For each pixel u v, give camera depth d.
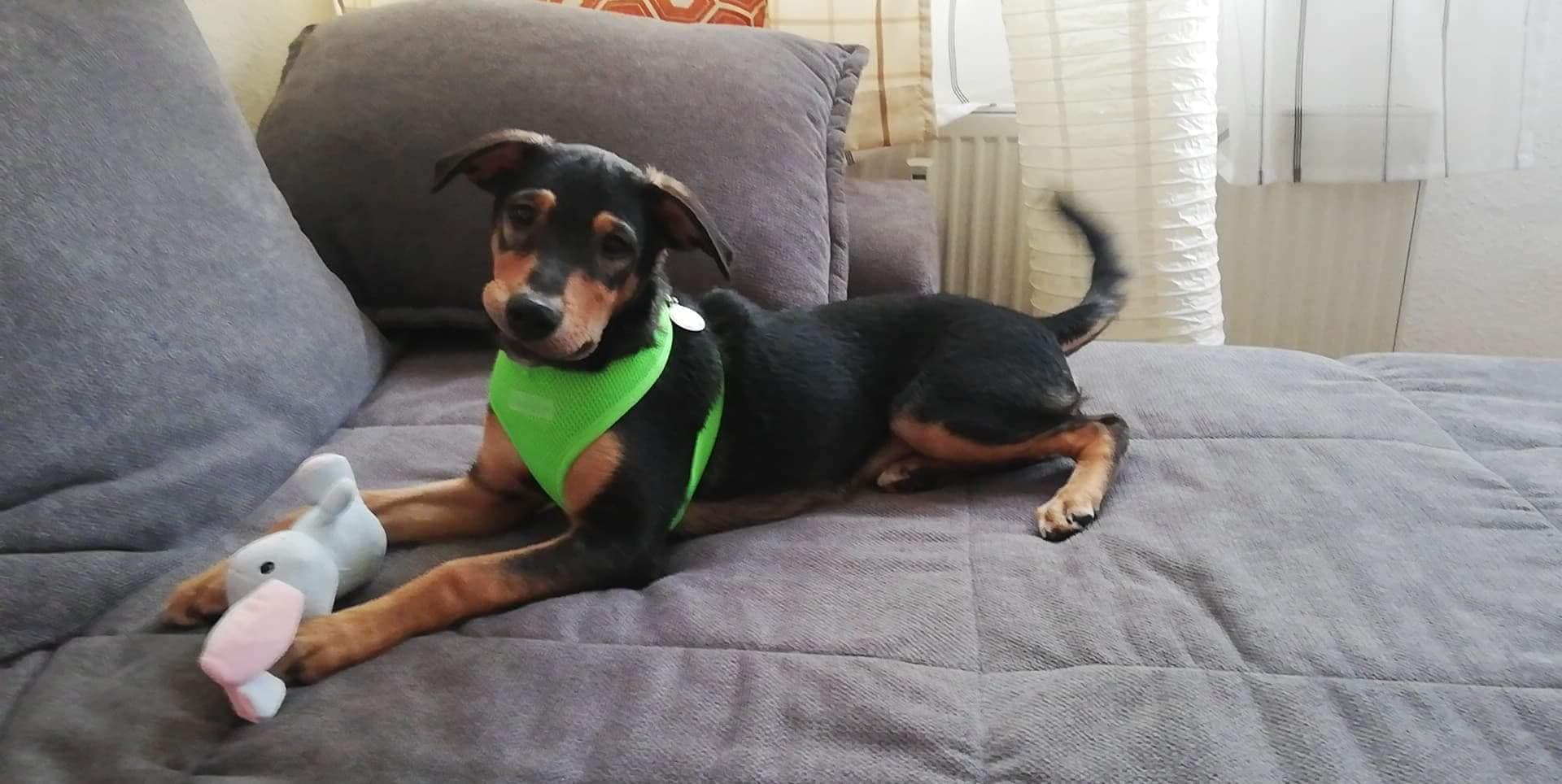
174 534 1.06
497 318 1.02
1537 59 2.01
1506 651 0.92
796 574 1.05
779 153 1.61
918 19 2.03
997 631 0.95
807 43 1.78
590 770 0.79
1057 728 0.83
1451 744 0.82
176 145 1.21
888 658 0.91
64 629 0.93
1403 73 2.01
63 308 1.01
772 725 0.84
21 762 0.78
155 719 0.83
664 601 1.01
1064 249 1.96
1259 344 2.36
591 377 1.10
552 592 1.02
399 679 0.88
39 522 0.95
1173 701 0.86
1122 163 1.87
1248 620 0.95
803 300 1.58
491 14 1.62
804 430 1.25
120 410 1.04
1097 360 1.53
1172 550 1.07
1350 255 2.24
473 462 1.24
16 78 1.05
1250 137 2.10
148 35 1.23
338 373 1.35
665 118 1.56
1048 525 1.13
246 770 0.79
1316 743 0.82
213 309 1.18
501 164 1.15
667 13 2.00
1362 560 1.05
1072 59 1.85
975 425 1.27
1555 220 2.22
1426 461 1.22
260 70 1.89
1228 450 1.27
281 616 0.84
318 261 1.43
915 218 1.93
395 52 1.58
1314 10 1.99
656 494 1.11
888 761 0.80
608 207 1.07
